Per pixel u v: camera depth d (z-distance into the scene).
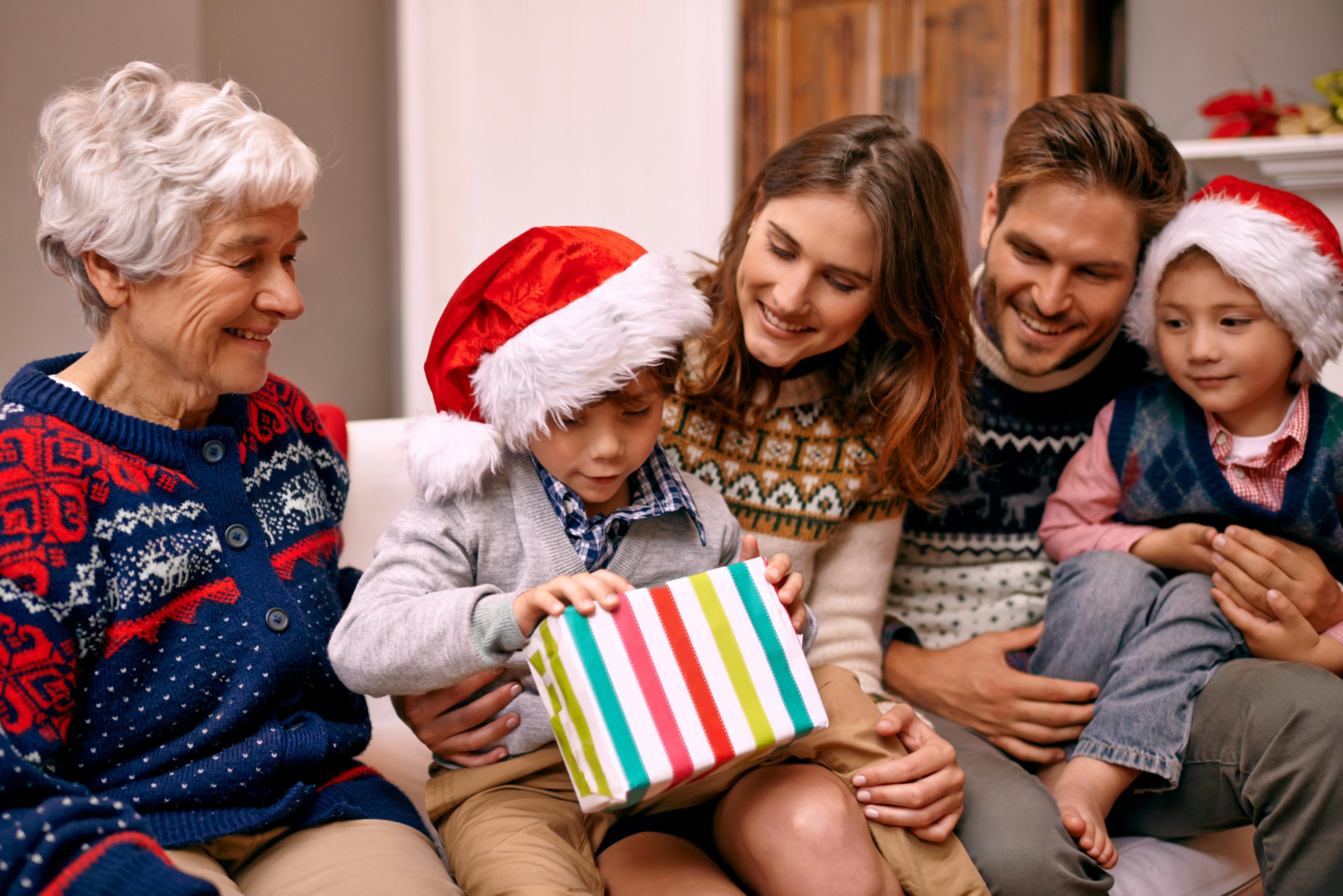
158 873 0.72
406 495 1.48
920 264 1.17
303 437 1.14
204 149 0.88
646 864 1.01
